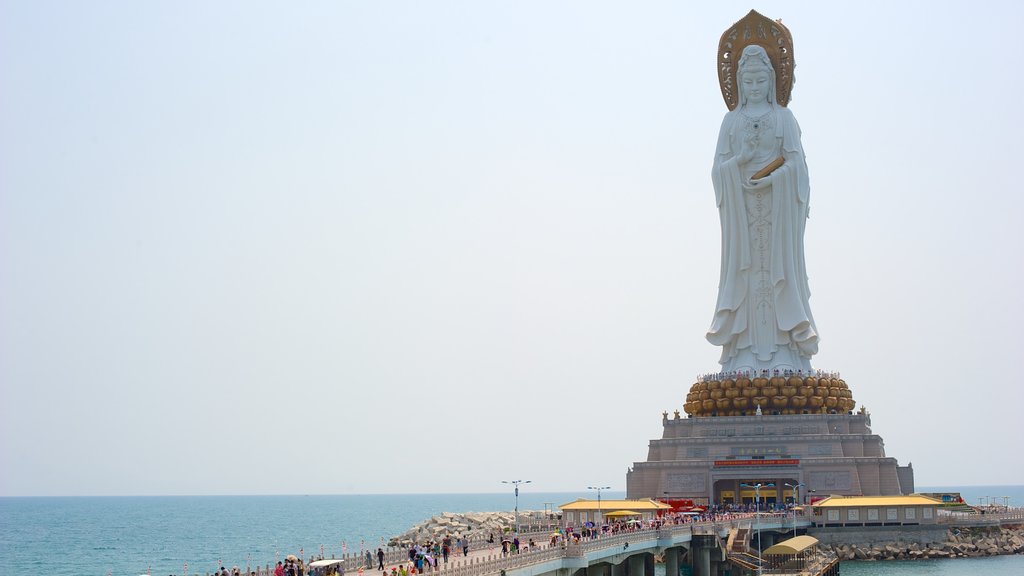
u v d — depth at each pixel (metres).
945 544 129.38
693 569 110.44
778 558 104.31
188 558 186.88
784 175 155.75
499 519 156.62
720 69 163.62
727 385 151.12
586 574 88.88
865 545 128.00
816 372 154.50
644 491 148.00
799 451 144.88
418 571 65.38
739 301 157.00
